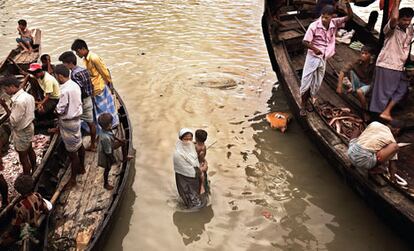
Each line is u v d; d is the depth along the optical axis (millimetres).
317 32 7191
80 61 12086
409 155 6594
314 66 7215
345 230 6414
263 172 7656
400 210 5301
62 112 6000
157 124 9008
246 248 6164
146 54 12172
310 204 6934
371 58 7809
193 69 11336
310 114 7570
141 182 7418
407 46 6844
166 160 7945
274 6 9766
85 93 6969
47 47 12578
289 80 8594
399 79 7027
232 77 10953
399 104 7621
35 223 5473
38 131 8125
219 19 14828
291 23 10609
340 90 7730
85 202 6496
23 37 10812
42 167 6488
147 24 14344
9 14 15414
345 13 10562
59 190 6492
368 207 6668
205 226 6539
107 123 6145
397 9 6578
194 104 9742
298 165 7812
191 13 15414
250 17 15023
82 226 6070
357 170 6105
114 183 6914
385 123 7199
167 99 9945
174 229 6492
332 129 7000
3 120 6379
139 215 6750
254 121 9125
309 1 10664
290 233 6395
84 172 7105
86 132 8102
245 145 8367
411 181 6047
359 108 7738
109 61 11742
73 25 14234
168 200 7043
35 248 5516
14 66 9703
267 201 7008
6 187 5996
